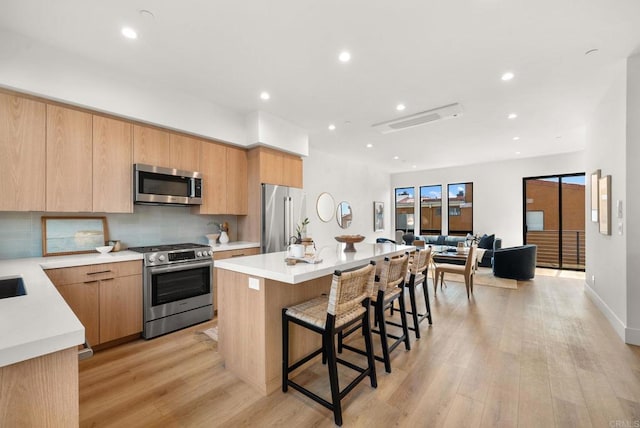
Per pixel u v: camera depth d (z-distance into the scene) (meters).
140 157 2.99
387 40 2.30
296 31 2.19
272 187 4.07
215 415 1.72
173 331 2.97
